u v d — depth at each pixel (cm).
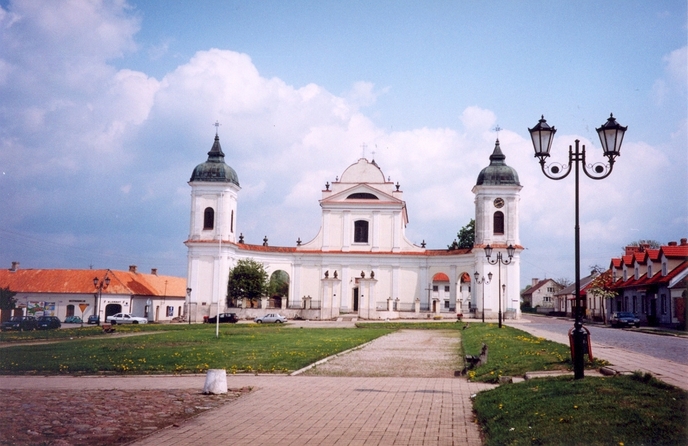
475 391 1878
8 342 4381
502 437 1173
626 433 1075
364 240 9319
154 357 2883
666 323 6047
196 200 8669
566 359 2262
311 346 3550
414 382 2098
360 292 8175
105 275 8962
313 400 1719
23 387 1994
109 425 1380
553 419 1218
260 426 1383
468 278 9794
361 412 1545
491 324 6462
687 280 5503
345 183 9388
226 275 8612
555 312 12612
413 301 9156
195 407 1600
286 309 8288
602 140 1783
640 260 7056
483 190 8569
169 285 10594
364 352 3272
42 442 1221
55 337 4853
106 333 5303
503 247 8400
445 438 1270
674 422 1116
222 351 3181
